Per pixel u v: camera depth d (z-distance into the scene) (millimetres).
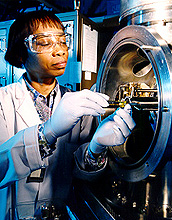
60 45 921
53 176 1051
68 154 1104
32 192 1006
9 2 1805
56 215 815
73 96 768
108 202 834
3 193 1005
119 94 1020
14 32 959
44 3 1625
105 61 966
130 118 778
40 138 789
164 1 775
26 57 956
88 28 1409
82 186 1028
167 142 642
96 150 917
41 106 1055
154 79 1012
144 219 722
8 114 1005
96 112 756
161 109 669
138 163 799
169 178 882
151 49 691
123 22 984
